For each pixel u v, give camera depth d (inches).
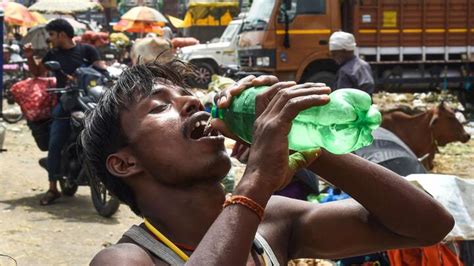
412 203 75.2
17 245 217.9
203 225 71.2
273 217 80.8
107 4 1486.2
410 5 652.7
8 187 307.9
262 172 63.1
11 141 449.1
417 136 324.2
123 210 270.2
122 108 72.6
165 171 70.5
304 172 164.4
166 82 74.7
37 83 285.7
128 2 1512.1
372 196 75.0
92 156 75.4
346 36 308.3
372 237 79.5
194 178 70.4
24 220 249.1
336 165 74.3
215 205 71.5
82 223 247.4
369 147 179.5
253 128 65.2
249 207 62.4
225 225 61.8
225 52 860.6
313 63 631.8
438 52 666.2
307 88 64.0
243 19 713.6
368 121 67.4
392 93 669.9
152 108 71.9
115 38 906.7
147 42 268.7
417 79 669.9
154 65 75.8
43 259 205.6
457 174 370.6
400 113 324.5
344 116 65.1
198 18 1203.9
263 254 73.4
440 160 403.9
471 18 669.3
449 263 126.2
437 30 663.1
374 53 651.5
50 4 940.6
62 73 282.0
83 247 219.1
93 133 74.5
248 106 68.8
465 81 681.0
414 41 659.4
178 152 70.2
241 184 63.5
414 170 174.6
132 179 72.7
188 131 70.6
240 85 70.5
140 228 72.2
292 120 63.7
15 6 944.3
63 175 269.0
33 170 350.3
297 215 81.8
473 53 671.1
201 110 73.8
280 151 63.1
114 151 73.1
